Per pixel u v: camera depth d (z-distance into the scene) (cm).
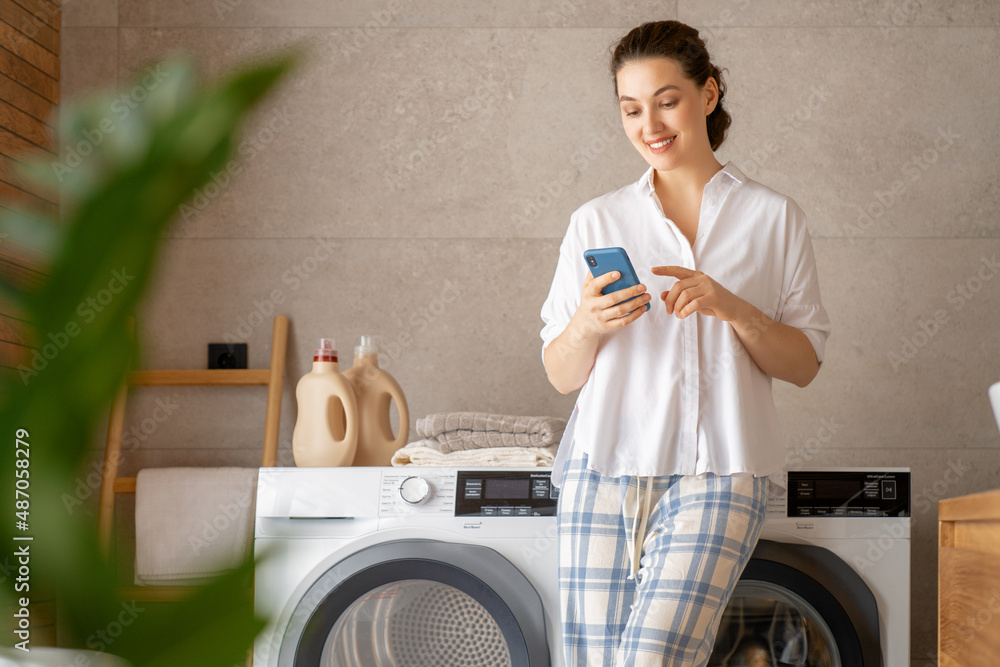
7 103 192
